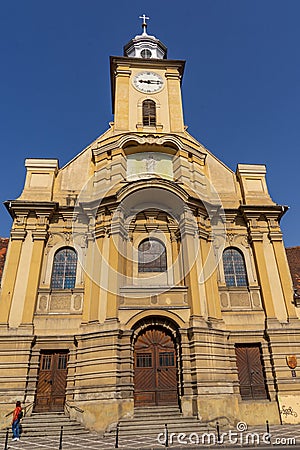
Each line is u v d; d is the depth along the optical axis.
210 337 17.45
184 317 17.72
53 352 17.67
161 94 25.98
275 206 21.94
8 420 15.56
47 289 18.94
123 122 24.28
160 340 17.81
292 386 17.52
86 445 12.53
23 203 20.45
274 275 20.39
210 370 16.61
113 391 15.59
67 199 21.84
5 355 16.84
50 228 20.77
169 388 16.92
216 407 15.75
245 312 19.33
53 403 16.70
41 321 18.06
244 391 17.81
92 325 17.44
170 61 27.16
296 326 18.86
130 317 17.47
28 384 16.61
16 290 18.53
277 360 18.06
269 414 16.98
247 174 23.70
